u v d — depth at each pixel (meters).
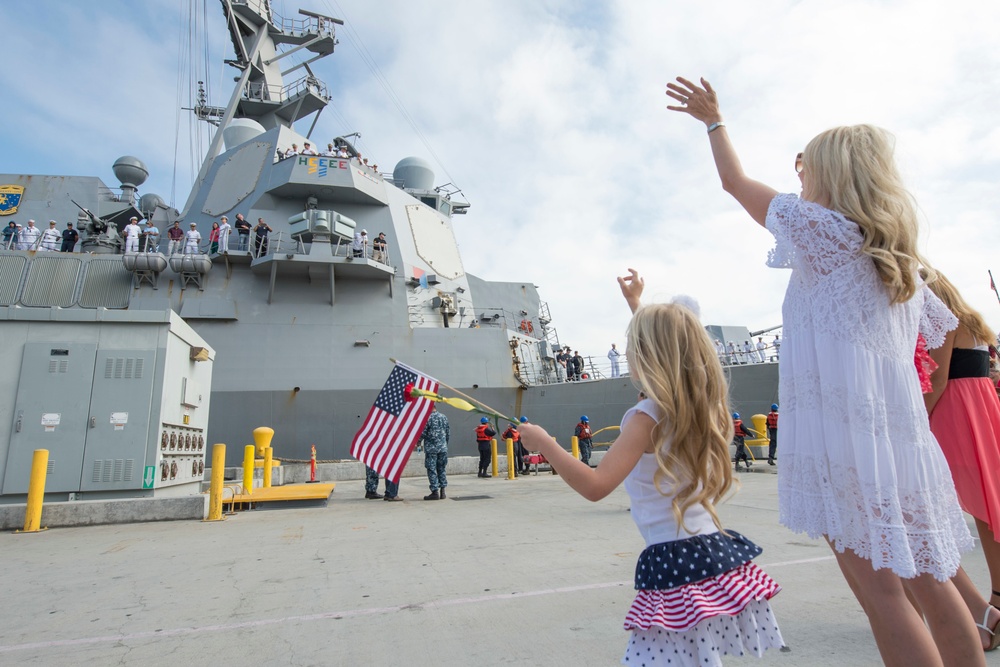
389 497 9.12
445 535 5.61
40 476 6.61
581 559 4.37
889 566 1.44
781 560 4.13
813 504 1.57
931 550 1.51
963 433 2.39
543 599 3.31
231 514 7.62
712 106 1.95
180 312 16.41
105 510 6.90
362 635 2.80
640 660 1.46
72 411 8.12
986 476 2.35
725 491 1.58
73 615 3.26
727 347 19.64
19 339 8.20
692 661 1.43
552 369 20.08
